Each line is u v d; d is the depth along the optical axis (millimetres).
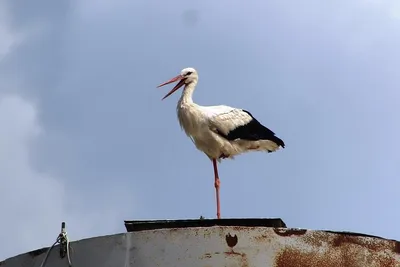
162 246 14836
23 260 15719
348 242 15164
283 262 14789
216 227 14867
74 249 15297
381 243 15289
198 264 14672
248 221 15641
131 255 14891
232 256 14719
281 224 15656
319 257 14945
